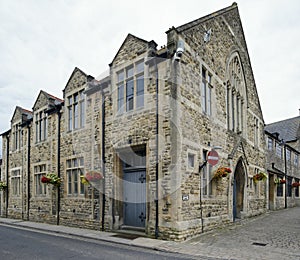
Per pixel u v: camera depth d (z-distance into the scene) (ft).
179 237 23.17
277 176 58.59
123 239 24.38
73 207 34.35
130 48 28.50
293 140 80.59
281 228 30.30
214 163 27.35
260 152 49.34
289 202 65.67
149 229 25.26
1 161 56.90
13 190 47.80
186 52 27.04
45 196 39.73
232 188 34.78
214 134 31.22
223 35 36.78
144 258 18.11
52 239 25.72
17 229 33.60
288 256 18.58
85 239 25.68
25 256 18.60
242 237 24.95
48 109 40.78
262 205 48.06
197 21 29.73
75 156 33.99
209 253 19.40
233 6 40.24
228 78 37.42
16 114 49.60
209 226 28.37
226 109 35.81
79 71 35.17
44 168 41.01
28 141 44.93
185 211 24.50
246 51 45.42
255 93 49.42
